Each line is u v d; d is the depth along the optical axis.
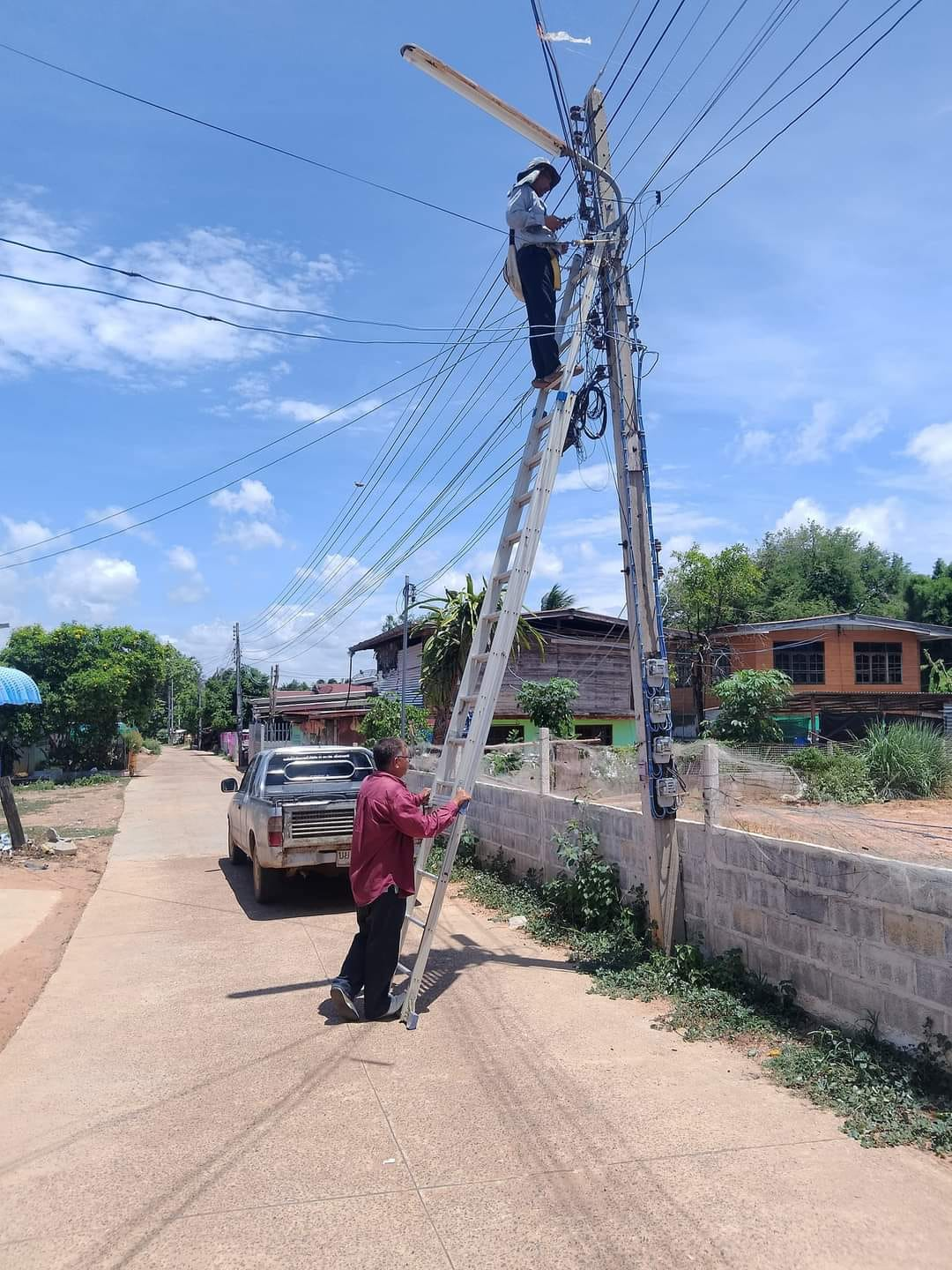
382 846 5.96
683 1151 4.06
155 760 58.59
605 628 26.08
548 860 9.45
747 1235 3.39
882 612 42.06
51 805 23.41
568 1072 4.97
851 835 6.05
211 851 14.52
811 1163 3.94
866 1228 3.44
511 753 11.33
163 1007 6.33
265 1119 4.45
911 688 30.17
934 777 14.28
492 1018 5.91
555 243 7.30
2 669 16.44
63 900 10.30
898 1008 4.84
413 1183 3.81
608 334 7.48
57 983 6.99
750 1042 5.39
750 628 29.50
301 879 11.36
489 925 8.59
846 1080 4.68
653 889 6.98
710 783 6.68
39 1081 5.02
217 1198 3.70
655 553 7.38
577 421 8.02
